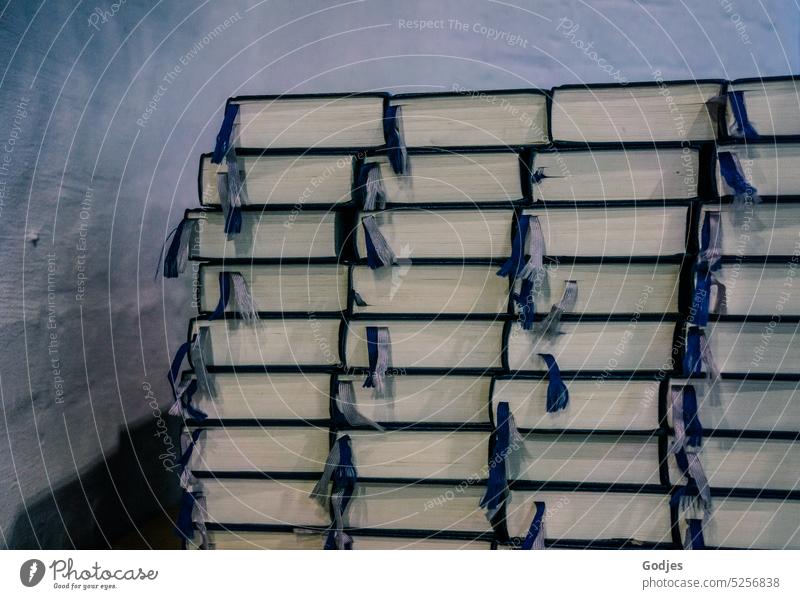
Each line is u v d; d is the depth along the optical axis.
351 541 0.56
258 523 0.56
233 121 0.54
